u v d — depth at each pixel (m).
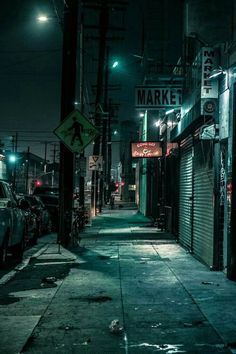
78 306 7.18
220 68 10.00
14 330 5.94
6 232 11.01
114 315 6.64
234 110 9.32
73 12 15.51
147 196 33.03
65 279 9.44
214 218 10.40
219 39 14.27
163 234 19.48
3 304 7.34
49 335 5.73
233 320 6.35
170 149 19.09
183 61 16.97
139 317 6.52
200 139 11.20
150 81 19.03
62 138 13.23
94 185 34.09
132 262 11.70
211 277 9.59
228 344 5.33
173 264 11.38
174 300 7.55
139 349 5.22
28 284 8.95
